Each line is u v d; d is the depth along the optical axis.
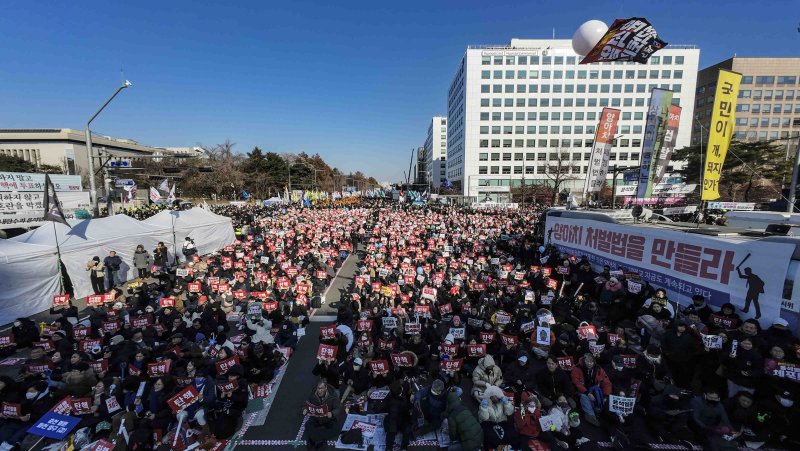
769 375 6.96
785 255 8.61
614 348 8.98
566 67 81.94
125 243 18.39
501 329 10.79
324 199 80.12
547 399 7.75
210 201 72.69
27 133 95.12
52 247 14.85
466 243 24.27
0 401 7.11
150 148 127.06
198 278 15.92
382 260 18.86
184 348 9.38
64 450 6.81
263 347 9.45
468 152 85.56
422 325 11.29
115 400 7.47
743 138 86.25
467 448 6.52
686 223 14.64
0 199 18.59
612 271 14.28
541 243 22.83
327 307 15.48
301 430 7.75
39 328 12.34
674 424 6.97
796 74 84.19
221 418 7.38
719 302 10.20
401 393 7.58
